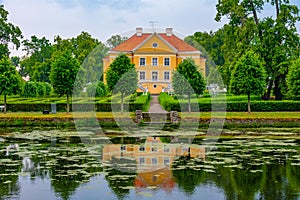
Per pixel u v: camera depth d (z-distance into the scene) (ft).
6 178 33.42
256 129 68.28
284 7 100.73
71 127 71.67
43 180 32.78
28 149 47.60
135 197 28.22
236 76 82.84
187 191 29.58
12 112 88.38
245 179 32.86
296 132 64.03
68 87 79.77
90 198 27.96
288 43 100.58
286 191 29.35
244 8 105.40
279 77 103.60
